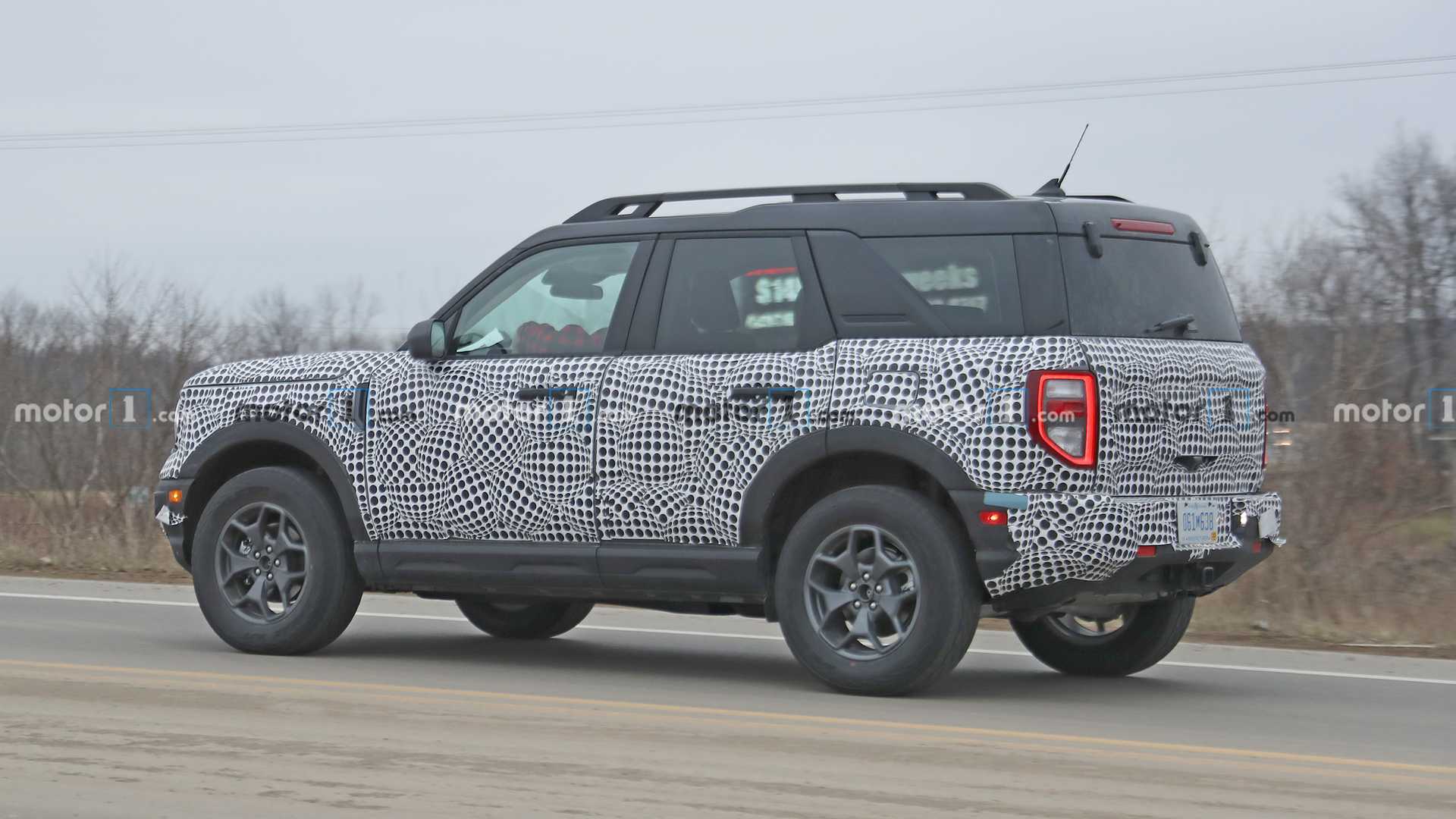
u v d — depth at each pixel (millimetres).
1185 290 11188
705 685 11422
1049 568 10172
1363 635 14539
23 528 21672
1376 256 19094
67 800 7723
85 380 23219
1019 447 10164
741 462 10906
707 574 11078
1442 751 9398
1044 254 10477
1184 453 10727
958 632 10359
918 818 7523
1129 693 11453
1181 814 7680
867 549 10695
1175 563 10625
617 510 11320
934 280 10695
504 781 8148
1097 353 10273
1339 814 7746
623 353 11477
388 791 7914
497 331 12055
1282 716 10523
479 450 11797
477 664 12398
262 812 7512
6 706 10094
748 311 11164
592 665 12508
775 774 8398
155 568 20062
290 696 10539
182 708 10047
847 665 10672
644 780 8195
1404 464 16469
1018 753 9016
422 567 12047
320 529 12305
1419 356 17531
